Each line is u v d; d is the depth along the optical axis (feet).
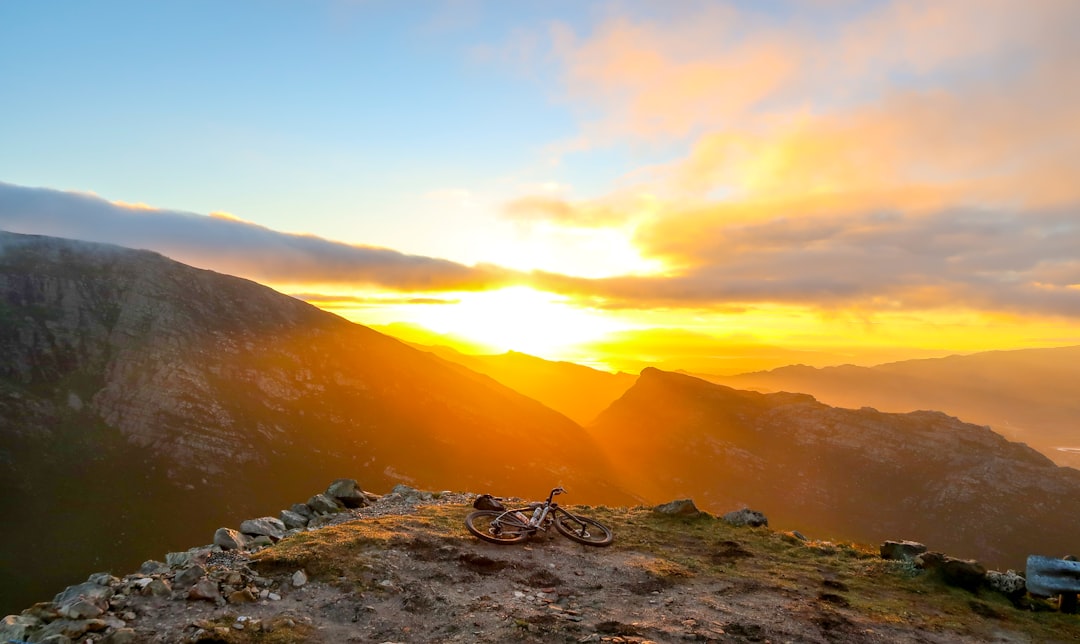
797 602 30.96
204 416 446.19
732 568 36.73
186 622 24.09
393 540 34.99
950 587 35.65
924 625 29.48
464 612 26.50
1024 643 28.48
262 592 27.27
